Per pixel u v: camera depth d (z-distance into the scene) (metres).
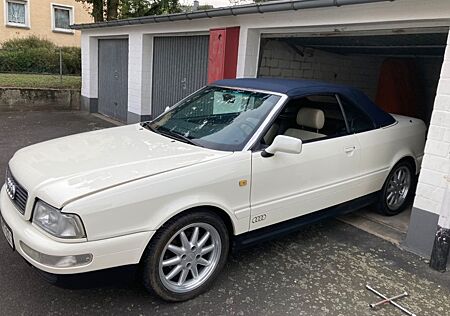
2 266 3.17
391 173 4.46
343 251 3.76
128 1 14.51
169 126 3.69
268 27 5.59
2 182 5.01
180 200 2.66
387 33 4.64
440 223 3.41
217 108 3.67
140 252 2.54
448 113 3.44
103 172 2.60
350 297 3.02
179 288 2.83
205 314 2.73
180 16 6.69
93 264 2.37
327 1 4.37
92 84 11.73
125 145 3.15
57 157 2.90
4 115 10.59
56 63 16.17
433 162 3.58
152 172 2.62
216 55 6.36
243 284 3.11
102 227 2.37
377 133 4.14
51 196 2.39
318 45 6.95
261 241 3.30
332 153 3.62
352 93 4.07
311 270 3.38
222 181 2.86
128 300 2.84
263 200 3.16
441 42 5.54
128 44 9.70
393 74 8.20
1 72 15.12
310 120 3.61
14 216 2.64
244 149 3.06
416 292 3.13
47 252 2.30
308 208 3.54
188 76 7.89
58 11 20.14
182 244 2.80
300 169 3.36
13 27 18.84
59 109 12.00
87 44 11.55
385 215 4.65
